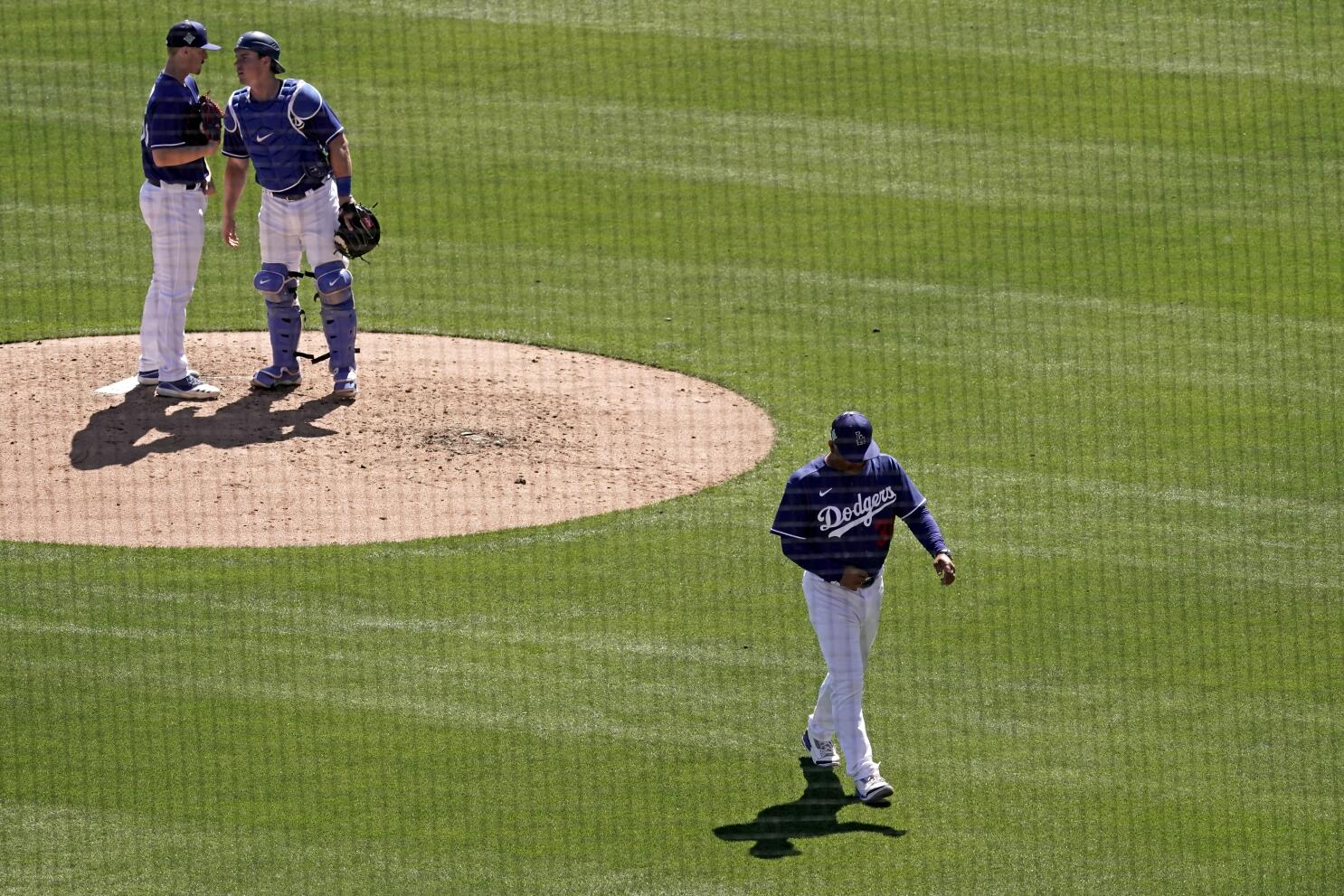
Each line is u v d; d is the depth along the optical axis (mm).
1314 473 47031
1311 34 83750
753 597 40281
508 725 34656
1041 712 35281
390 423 49844
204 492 45281
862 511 31875
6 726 34281
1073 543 42938
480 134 74938
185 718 34750
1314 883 29297
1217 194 68500
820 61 82062
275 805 31719
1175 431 49781
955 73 80562
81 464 46750
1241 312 58500
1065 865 29922
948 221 66750
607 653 37625
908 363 54812
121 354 54625
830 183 70188
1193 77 79500
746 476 46875
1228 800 32094
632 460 47844
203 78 80000
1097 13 87000
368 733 34281
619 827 31109
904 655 37625
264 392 51781
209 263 64250
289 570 41281
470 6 88312
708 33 85125
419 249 64500
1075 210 67375
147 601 39656
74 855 30109
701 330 57531
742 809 31766
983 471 47156
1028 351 55750
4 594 39844
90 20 85875
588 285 61438
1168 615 39375
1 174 70312
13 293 60062
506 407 51250
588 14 87500
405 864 29891
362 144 73875
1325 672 36812
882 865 29922
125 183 69938
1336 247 63719
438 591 40375
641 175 71062
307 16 86812
